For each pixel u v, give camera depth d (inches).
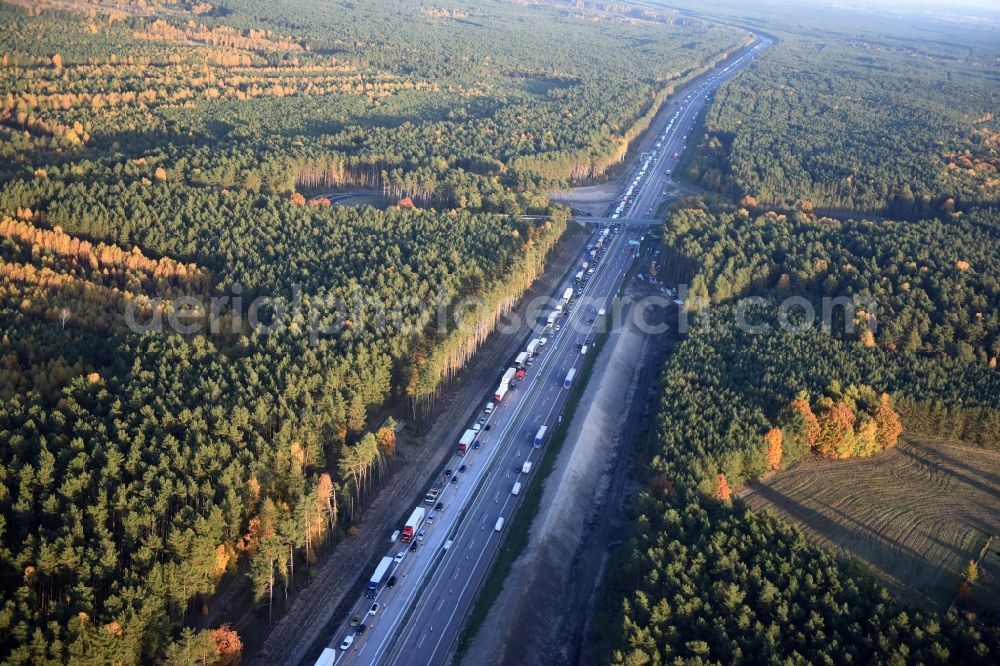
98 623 7308.1
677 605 7785.4
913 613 7839.6
